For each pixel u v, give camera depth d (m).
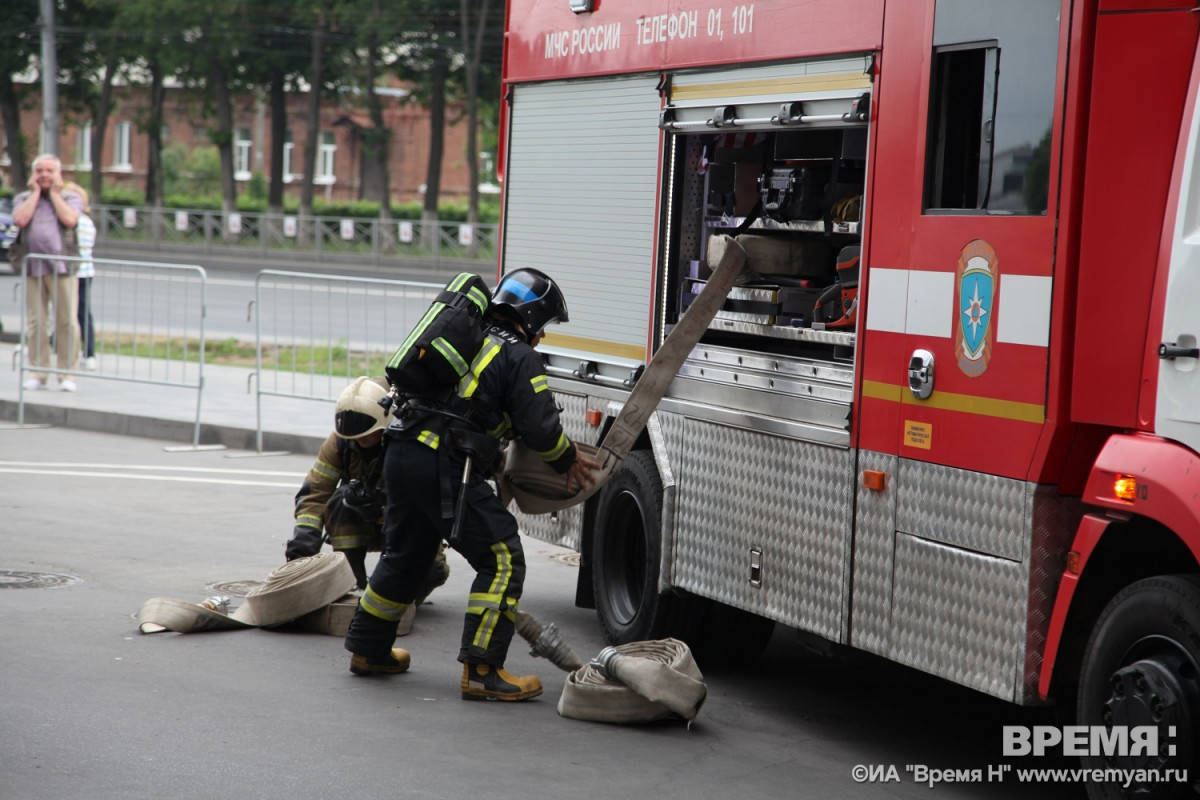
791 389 8.09
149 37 72.00
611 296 9.96
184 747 7.31
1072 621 6.33
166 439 19.06
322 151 92.56
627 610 9.84
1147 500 5.84
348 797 6.66
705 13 9.02
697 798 6.93
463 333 8.29
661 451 9.26
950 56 6.96
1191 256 5.77
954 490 6.78
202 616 9.80
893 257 7.27
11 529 13.05
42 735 7.38
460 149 90.94
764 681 9.40
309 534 10.19
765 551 8.20
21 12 76.88
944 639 6.81
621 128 9.89
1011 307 6.47
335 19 70.75
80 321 22.44
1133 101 6.05
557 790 6.94
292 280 19.75
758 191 9.10
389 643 8.92
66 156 98.00
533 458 8.76
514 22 11.33
